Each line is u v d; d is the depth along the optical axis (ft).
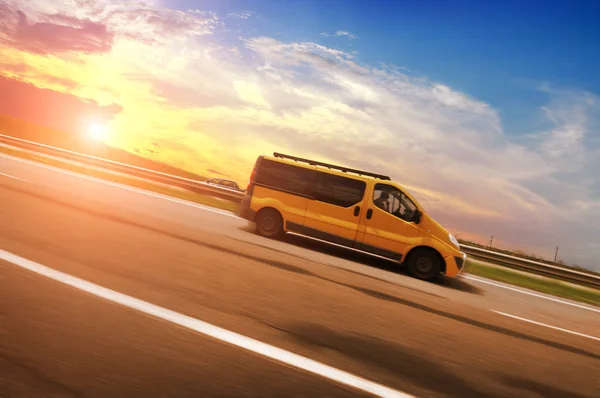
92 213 26.27
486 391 11.14
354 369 10.90
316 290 18.15
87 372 8.58
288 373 10.01
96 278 14.23
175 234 24.53
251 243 26.86
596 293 42.96
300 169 33.17
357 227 31.50
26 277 13.10
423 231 30.50
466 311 19.95
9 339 9.31
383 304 18.06
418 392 10.32
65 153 77.41
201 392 8.56
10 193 27.71
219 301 14.23
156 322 11.51
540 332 18.66
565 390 12.27
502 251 59.77
